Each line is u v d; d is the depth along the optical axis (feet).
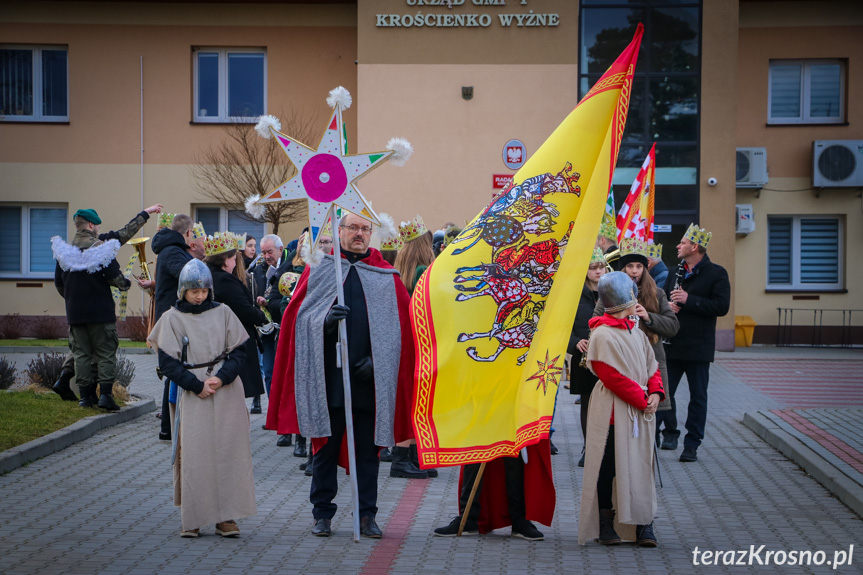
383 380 20.07
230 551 19.12
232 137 70.64
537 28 65.16
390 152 20.31
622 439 19.42
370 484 20.71
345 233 21.27
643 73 65.46
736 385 48.55
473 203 65.62
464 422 19.92
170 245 31.48
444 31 65.46
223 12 70.85
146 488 24.57
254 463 28.76
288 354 20.57
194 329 20.31
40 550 18.90
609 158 20.36
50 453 28.58
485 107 65.51
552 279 20.39
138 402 37.06
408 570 17.93
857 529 21.33
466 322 20.13
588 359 19.63
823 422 34.40
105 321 33.68
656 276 32.65
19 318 69.92
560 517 22.65
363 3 65.46
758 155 70.49
